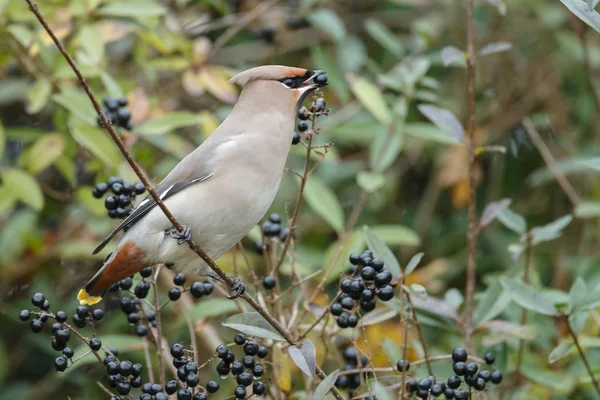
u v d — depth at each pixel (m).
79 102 10.27
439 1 14.22
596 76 14.17
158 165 12.50
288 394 8.33
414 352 10.41
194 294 8.09
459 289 13.68
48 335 12.48
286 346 8.50
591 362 9.86
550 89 14.26
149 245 8.19
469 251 9.52
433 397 7.46
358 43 13.67
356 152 14.91
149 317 8.58
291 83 8.95
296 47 14.59
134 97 10.91
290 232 8.57
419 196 14.75
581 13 7.31
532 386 10.30
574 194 12.00
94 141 10.24
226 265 11.89
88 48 10.88
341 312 7.62
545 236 9.56
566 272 12.79
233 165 8.41
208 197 8.27
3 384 12.33
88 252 11.95
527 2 13.95
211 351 11.00
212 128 11.42
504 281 8.77
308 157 8.44
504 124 14.23
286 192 13.77
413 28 13.80
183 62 11.73
